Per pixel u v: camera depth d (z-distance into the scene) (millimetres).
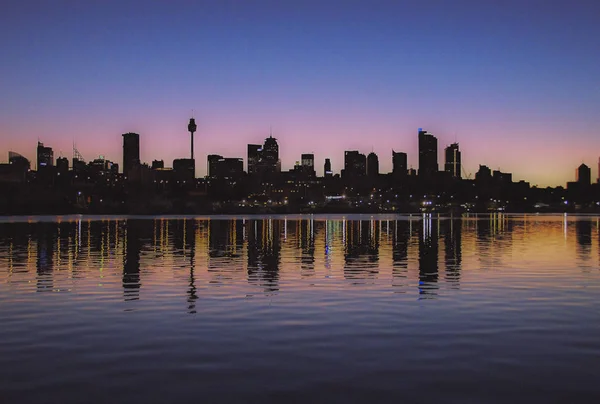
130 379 11969
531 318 18312
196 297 22719
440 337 15695
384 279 28469
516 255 42719
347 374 12289
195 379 11961
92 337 15773
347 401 10656
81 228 100062
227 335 15961
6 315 18984
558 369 12656
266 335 15953
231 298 22438
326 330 16578
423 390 11258
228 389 11320
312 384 11625
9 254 43969
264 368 12742
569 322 17688
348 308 20141
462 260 38656
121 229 95750
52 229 95750
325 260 38938
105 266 34906
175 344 14945
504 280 27922
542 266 34500
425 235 75312
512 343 15016
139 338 15633
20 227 104938
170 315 18922
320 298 22406
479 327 16953
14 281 27828
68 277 29438
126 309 20062
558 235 75875
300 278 28938
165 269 33188
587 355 13828
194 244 56656
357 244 56656
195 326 17156
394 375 12219
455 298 22312
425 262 37219
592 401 10664
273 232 85000
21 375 12258
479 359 13469
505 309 19906
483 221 162750
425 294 23359
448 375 12227
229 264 36188
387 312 19359
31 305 20938
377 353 14008
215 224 127188
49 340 15438
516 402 10617
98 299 22266
